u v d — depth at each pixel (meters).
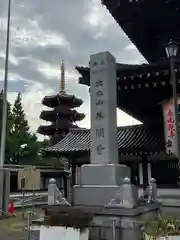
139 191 14.18
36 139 47.03
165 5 12.39
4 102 17.86
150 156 14.46
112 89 10.01
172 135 12.09
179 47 13.20
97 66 10.03
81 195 9.38
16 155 44.31
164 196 12.77
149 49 15.55
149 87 12.21
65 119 51.06
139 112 14.64
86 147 17.11
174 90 9.08
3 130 17.44
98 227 7.98
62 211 8.52
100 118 9.68
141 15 13.28
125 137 15.35
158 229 6.54
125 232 7.71
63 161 40.69
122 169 9.62
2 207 15.93
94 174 9.41
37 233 6.87
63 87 54.31
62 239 6.72
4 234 11.09
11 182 31.89
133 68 11.88
